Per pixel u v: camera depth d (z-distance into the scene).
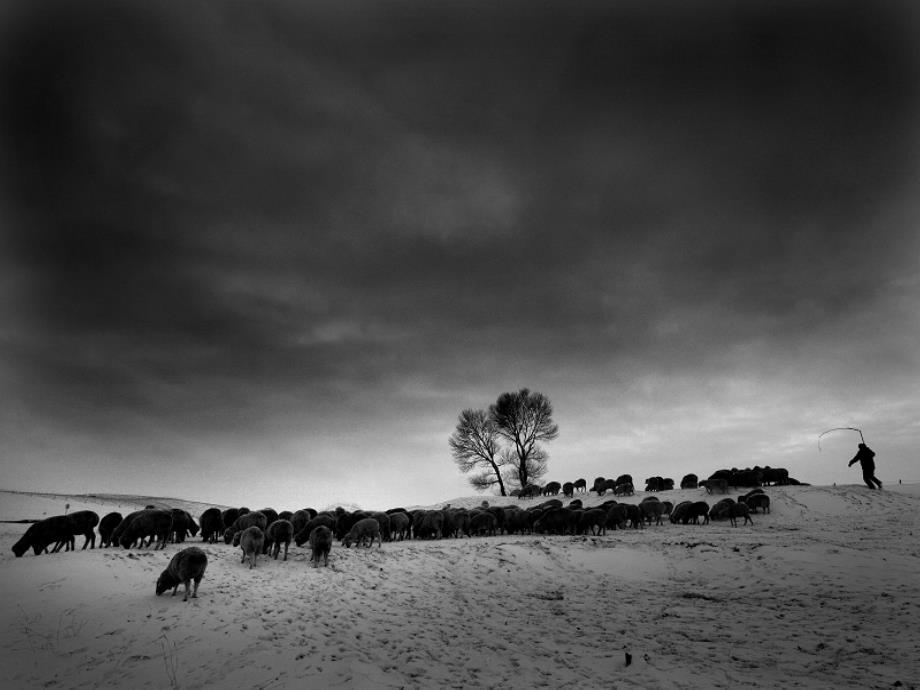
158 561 16.78
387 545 23.23
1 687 8.95
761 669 9.23
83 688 8.89
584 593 16.11
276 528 19.09
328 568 17.78
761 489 34.16
